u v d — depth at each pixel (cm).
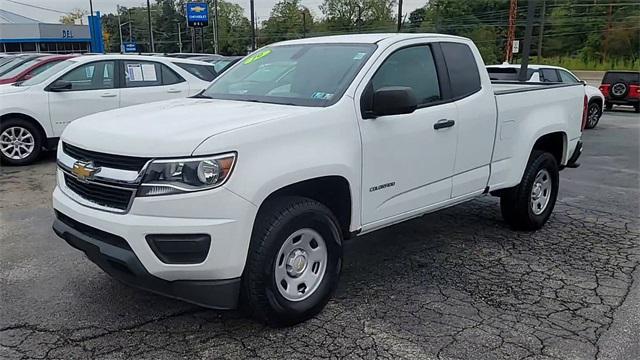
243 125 322
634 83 2108
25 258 468
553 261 482
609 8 6494
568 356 325
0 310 373
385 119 391
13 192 696
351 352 326
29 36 5394
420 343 337
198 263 306
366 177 383
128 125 337
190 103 412
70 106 886
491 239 541
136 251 305
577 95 606
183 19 9744
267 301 336
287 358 319
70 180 356
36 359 315
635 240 544
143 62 960
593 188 782
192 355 321
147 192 301
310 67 420
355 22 8144
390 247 515
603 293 415
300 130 342
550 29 6800
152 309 378
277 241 333
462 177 469
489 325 361
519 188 541
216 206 302
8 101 839
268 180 317
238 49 9081
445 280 436
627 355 327
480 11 6875
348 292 411
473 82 477
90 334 344
